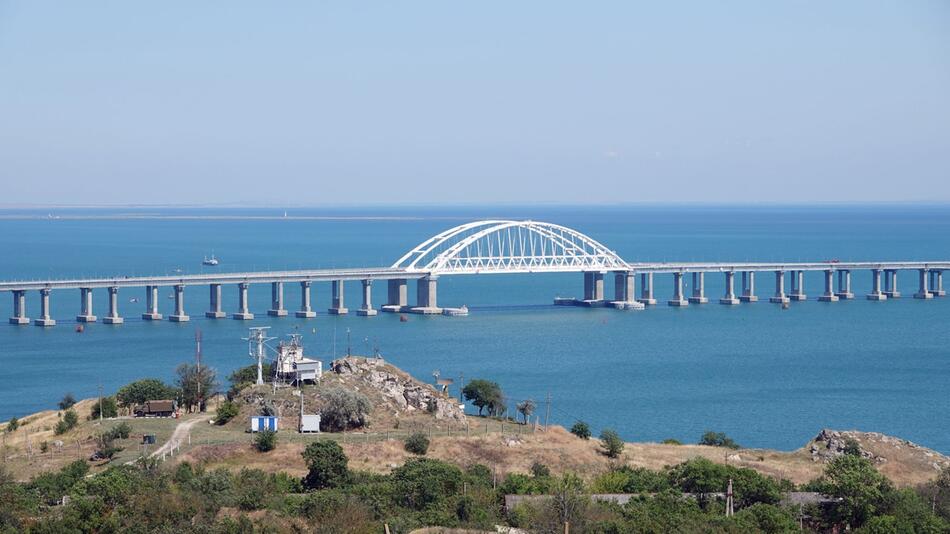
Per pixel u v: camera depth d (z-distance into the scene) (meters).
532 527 159.88
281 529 157.62
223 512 165.50
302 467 198.12
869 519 170.88
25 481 188.00
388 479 182.12
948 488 191.25
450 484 179.12
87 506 159.75
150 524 158.25
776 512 168.38
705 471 184.25
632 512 165.75
